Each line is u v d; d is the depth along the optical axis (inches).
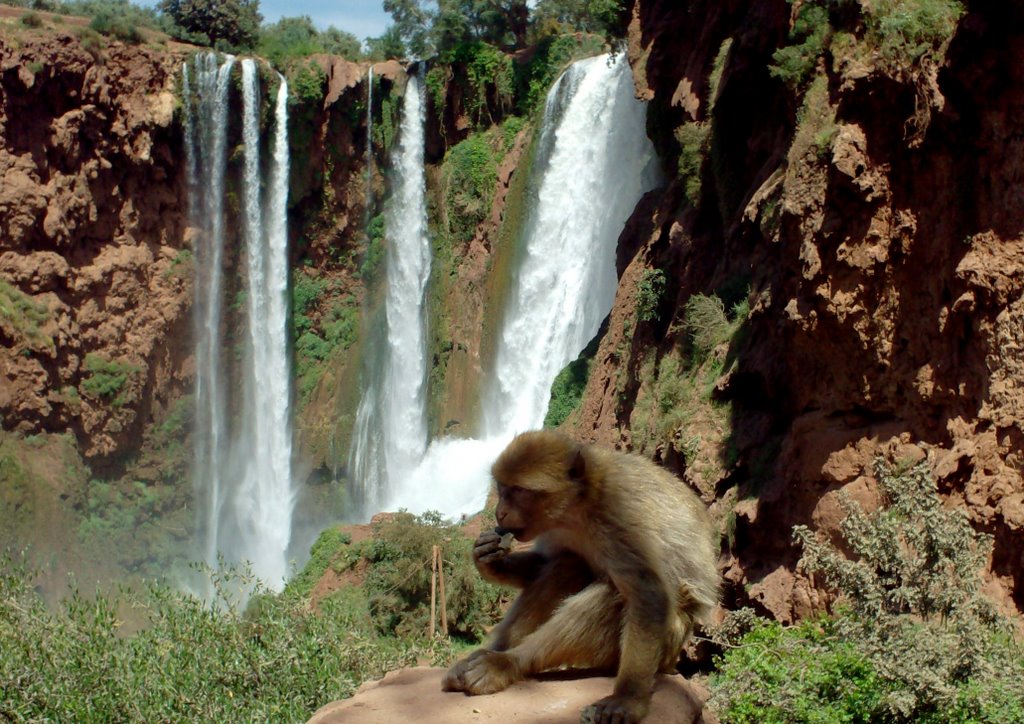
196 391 2240.4
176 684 558.9
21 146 1955.0
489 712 223.3
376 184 2379.4
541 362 2086.6
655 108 1549.0
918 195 846.5
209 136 2197.3
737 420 1073.5
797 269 920.3
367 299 2399.1
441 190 2347.4
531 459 232.2
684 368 1229.1
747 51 1151.6
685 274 1344.7
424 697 233.8
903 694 536.4
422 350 2320.4
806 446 932.6
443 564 1382.9
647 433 1250.6
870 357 882.8
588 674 243.0
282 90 2249.0
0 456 1903.3
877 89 852.0
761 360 1042.1
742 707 588.7
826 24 922.7
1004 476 765.9
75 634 580.4
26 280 1961.1
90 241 2080.5
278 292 2320.4
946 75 815.1
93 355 2068.2
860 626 589.6
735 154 1221.7
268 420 2330.2
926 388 843.4
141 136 2098.9
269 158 2281.0
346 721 225.1
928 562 592.4
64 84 1980.8
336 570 1488.7
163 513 2174.0
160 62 2121.1
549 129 2119.8
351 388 2367.1
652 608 221.0
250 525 2292.1
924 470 609.9
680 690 231.3
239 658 577.6
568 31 2459.4
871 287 870.4
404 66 2370.8
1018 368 772.6
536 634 236.8
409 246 2362.2
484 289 2256.4
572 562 247.4
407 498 2212.1
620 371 1469.0
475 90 2324.1
